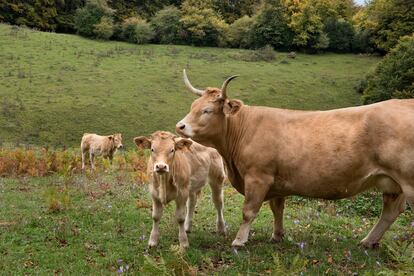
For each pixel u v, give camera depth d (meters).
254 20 77.31
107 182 12.58
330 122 6.67
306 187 6.75
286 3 77.88
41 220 8.21
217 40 76.38
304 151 6.65
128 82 50.88
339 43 75.50
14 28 67.44
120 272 5.77
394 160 6.16
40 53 58.06
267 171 6.85
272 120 7.01
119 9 88.06
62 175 13.73
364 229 8.38
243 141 7.06
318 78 58.38
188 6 78.75
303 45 74.44
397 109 6.33
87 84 48.72
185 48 72.69
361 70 63.59
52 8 80.44
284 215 9.27
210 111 7.16
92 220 8.44
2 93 43.41
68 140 35.81
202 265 6.30
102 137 21.12
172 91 49.62
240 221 8.82
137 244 7.12
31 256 6.52
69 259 6.45
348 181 6.52
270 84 54.53
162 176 6.47
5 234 7.34
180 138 6.73
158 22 77.12
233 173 7.44
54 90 45.72
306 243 7.04
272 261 6.39
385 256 6.56
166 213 9.12
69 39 68.88
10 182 12.66
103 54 61.94
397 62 48.84
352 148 6.40
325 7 81.81
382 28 73.19
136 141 6.78
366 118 6.38
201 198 10.86
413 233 7.91
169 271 5.17
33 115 38.97
